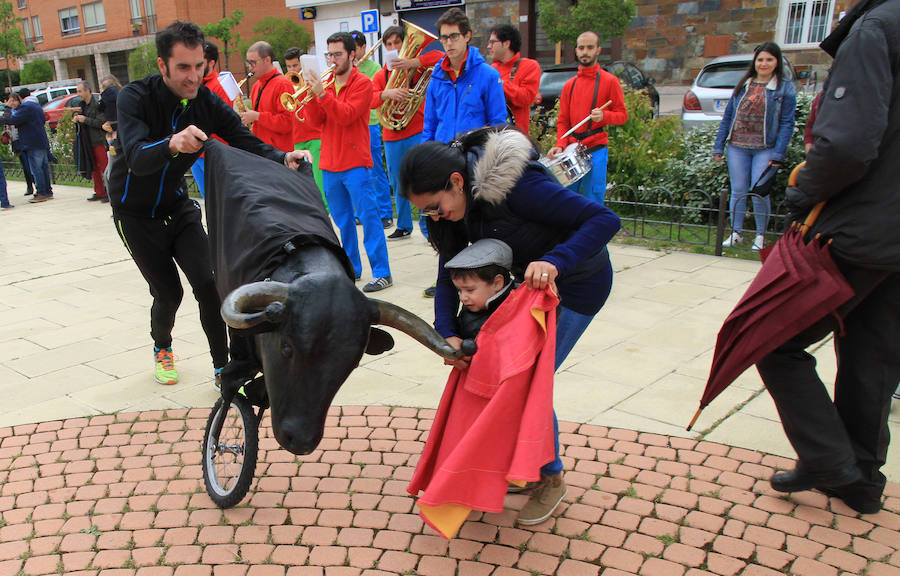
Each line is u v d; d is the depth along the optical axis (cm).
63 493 344
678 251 732
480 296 270
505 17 2348
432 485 258
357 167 602
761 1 2139
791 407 295
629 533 302
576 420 394
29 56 4572
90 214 1090
